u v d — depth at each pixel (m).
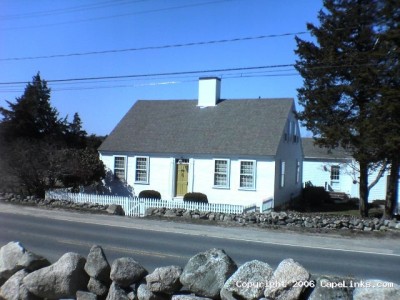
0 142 33.72
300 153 36.69
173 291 5.72
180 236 15.62
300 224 18.86
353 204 34.44
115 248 12.61
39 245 12.71
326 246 14.64
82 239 14.07
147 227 17.86
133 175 31.30
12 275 6.48
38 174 27.36
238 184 28.09
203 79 33.53
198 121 32.16
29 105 38.56
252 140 28.73
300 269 5.05
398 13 20.44
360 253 13.52
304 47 22.64
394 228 18.16
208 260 5.65
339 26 21.88
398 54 19.80
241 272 5.30
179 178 30.03
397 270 11.08
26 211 22.06
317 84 22.39
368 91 20.75
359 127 20.41
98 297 5.99
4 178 28.84
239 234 16.56
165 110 34.50
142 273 5.97
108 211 22.62
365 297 4.64
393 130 19.42
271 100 32.22
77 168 28.25
